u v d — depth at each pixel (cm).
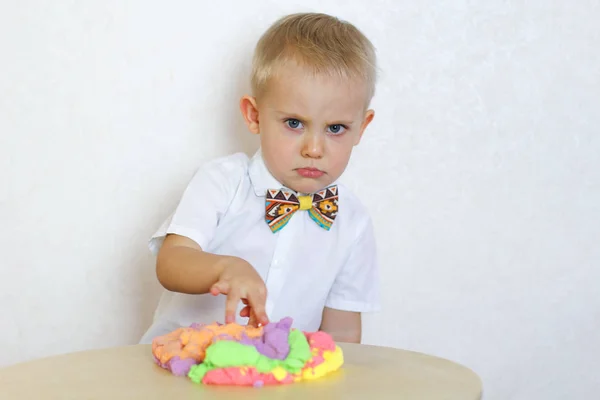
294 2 169
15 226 160
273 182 146
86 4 160
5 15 157
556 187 185
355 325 158
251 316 109
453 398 82
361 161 175
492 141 181
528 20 180
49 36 159
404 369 96
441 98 178
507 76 180
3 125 158
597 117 185
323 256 150
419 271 179
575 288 186
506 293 183
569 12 182
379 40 173
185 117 166
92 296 165
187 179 167
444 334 181
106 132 163
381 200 177
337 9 171
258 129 145
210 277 114
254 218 147
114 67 162
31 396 78
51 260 162
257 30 167
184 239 135
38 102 159
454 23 177
